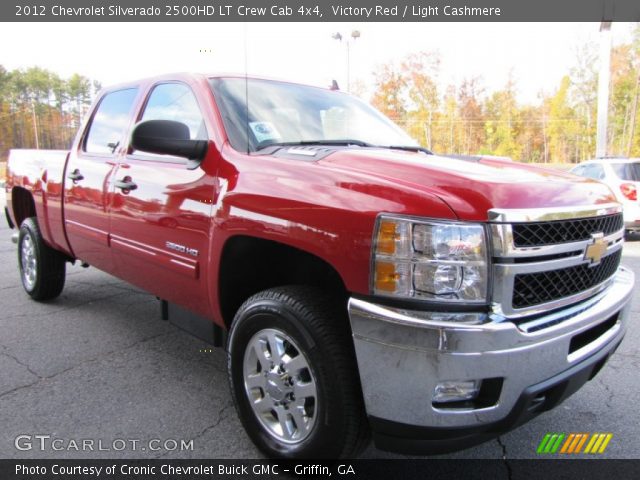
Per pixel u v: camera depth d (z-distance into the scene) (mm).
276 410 2381
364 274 1938
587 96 43500
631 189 9211
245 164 2541
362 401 2096
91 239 3873
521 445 2684
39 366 3527
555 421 2932
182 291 2988
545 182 2184
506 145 49750
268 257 2670
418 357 1820
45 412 2904
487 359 1803
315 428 2180
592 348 2227
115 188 3475
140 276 3408
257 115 2980
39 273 4785
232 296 2707
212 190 2646
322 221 2072
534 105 51312
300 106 3279
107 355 3748
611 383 3418
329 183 2160
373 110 3850
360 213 1972
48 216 4504
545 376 1994
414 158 2477
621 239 2582
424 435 1917
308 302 2199
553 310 2066
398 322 1834
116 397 3104
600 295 2361
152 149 2635
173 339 4098
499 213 1841
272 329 2338
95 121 4223
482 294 1847
